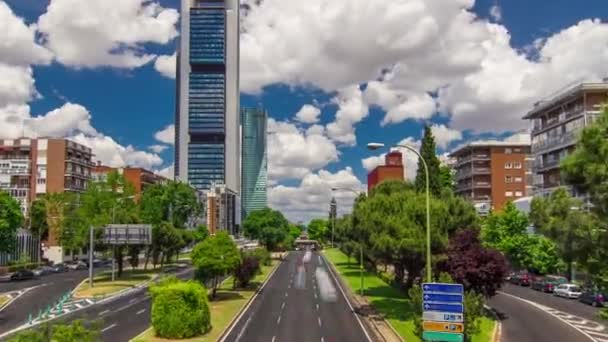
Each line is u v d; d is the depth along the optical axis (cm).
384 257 4734
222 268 5372
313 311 4791
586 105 7369
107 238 7188
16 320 4341
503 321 4188
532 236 7206
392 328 3731
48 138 11544
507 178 11450
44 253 10744
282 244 13800
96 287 6581
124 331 3725
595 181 1991
